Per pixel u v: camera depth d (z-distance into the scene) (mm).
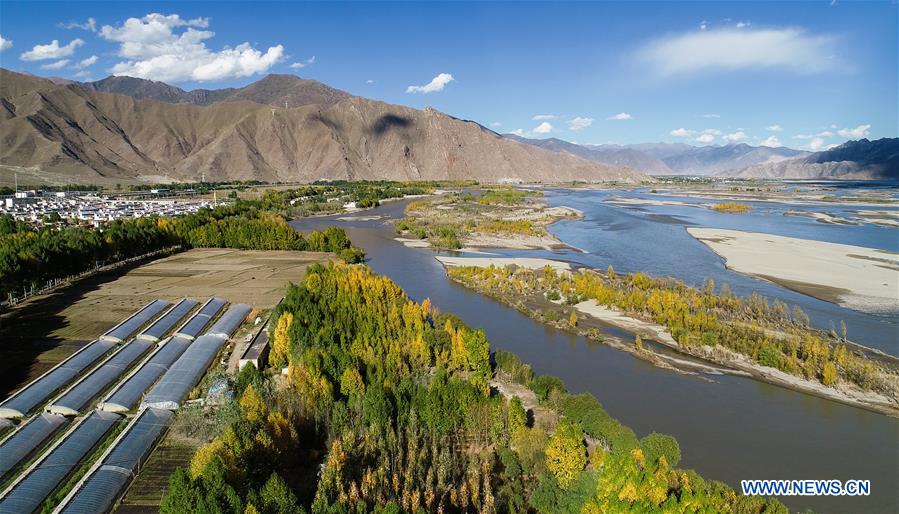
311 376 65562
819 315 110375
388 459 53844
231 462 47219
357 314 91625
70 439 56438
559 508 48844
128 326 93625
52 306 108938
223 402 64312
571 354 90375
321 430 60375
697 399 74312
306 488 51125
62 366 75750
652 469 49781
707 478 56500
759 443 63406
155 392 66562
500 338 98000
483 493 50812
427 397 62062
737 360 87562
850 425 67875
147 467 53844
